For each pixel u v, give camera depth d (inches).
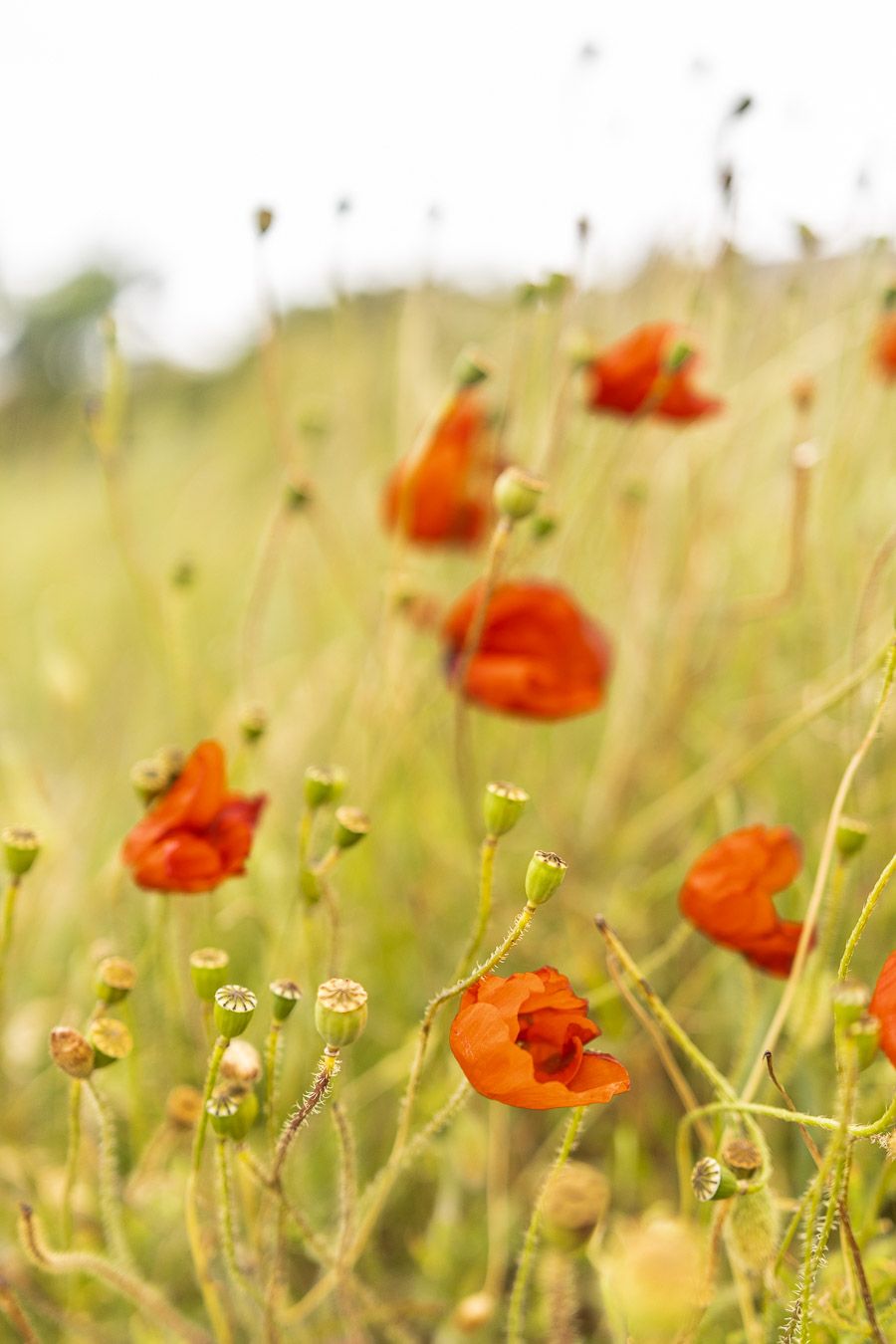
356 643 53.8
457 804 49.0
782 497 56.6
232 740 47.0
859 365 47.9
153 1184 39.1
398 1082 42.6
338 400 60.9
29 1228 33.9
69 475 123.6
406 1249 41.9
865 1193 37.7
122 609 68.9
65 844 47.4
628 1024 43.2
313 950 40.7
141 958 40.4
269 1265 37.7
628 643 50.6
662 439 55.3
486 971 32.0
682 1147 35.6
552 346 47.8
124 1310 40.1
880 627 47.4
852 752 42.7
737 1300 35.9
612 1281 34.4
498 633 41.1
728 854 34.6
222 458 94.7
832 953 42.5
